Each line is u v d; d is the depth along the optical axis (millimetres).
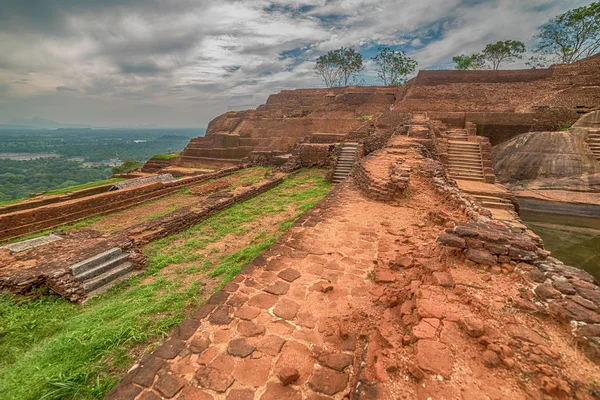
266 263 5496
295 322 3891
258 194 16203
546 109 25047
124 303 6020
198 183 21141
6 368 4363
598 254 12008
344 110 45281
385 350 2984
